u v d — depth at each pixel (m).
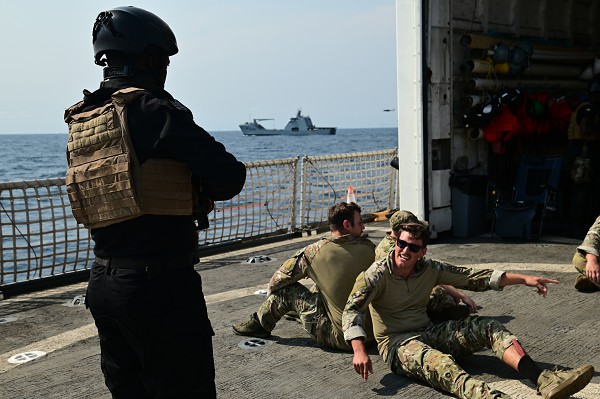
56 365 4.04
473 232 8.00
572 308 4.84
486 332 3.45
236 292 5.73
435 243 7.61
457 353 3.62
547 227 8.47
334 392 3.46
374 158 9.85
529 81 8.86
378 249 4.30
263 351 4.15
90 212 2.18
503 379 3.54
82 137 2.19
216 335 4.51
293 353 4.10
